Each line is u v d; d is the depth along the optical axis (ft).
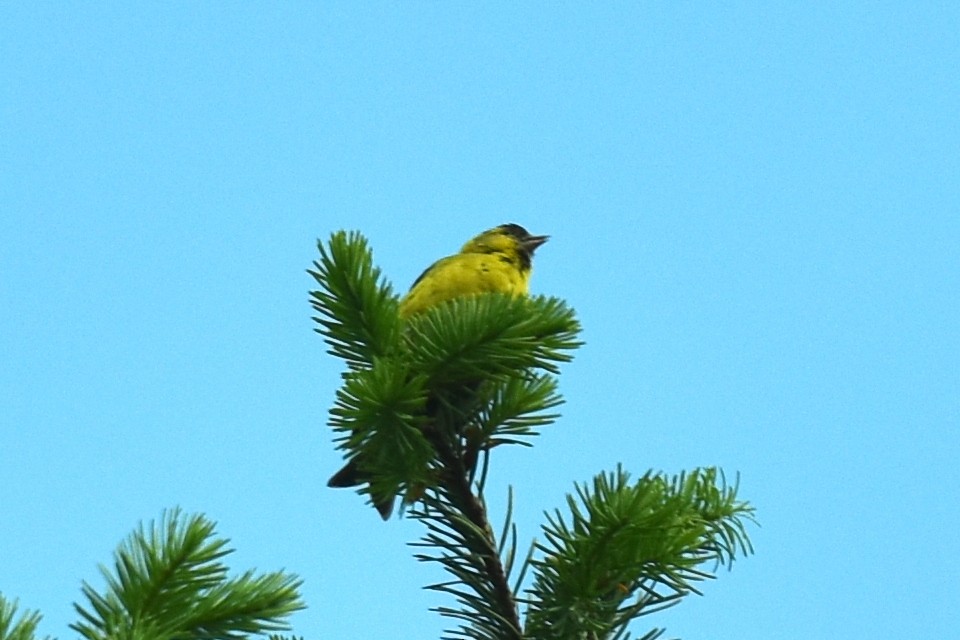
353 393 26.00
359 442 26.50
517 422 29.37
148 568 18.56
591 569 23.93
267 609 19.21
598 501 23.72
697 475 25.27
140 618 17.93
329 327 28.58
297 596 19.38
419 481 26.84
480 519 27.71
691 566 24.20
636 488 23.61
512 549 25.46
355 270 28.12
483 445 29.19
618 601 24.22
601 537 23.68
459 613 25.16
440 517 26.68
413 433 26.53
